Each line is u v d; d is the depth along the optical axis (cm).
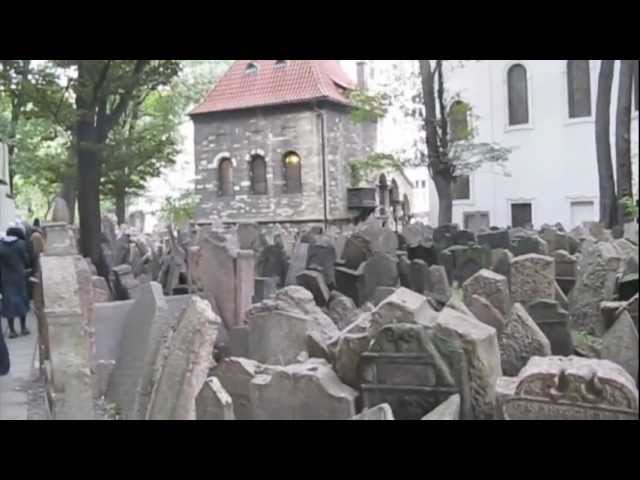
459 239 1834
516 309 766
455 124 3089
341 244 1872
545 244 1541
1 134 2342
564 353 841
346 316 1134
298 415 630
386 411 563
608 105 2327
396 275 1325
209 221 4300
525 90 3403
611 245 1201
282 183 4169
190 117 4362
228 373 677
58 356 690
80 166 1862
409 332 600
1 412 732
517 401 534
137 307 838
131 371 782
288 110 4147
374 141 4441
